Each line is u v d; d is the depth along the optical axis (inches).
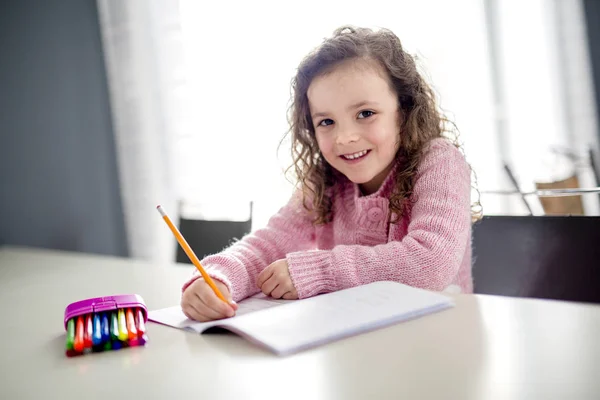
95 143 101.6
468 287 36.7
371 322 19.8
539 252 36.7
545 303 22.2
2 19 94.3
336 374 15.7
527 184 77.0
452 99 80.8
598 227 34.7
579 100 79.4
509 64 81.0
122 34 98.4
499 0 80.8
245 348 19.0
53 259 53.8
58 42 98.8
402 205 36.6
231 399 14.5
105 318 21.7
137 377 16.8
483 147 81.4
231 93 90.7
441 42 80.7
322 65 36.2
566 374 14.5
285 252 39.4
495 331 18.7
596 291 34.1
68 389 16.3
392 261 28.4
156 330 22.5
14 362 19.5
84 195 100.7
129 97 98.7
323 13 84.4
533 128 80.6
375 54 36.3
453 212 32.3
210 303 23.1
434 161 35.8
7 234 92.4
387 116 36.1
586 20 79.3
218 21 91.3
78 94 100.3
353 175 36.5
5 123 93.4
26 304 31.6
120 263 47.5
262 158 88.4
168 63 94.9
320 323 19.9
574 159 77.1
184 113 94.1
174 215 95.6
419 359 16.4
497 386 14.0
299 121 41.6
